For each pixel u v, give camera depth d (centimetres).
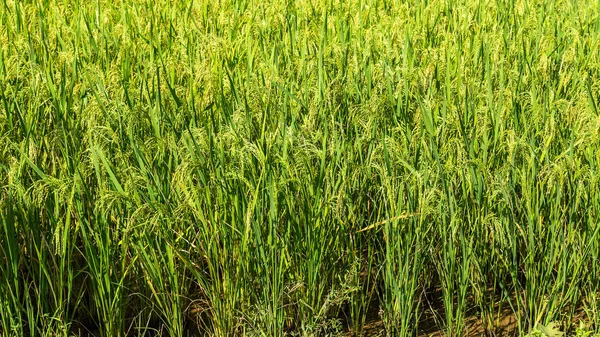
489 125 519
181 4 906
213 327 464
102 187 430
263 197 439
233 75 640
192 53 687
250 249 439
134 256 445
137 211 398
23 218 420
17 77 554
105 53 684
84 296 488
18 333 421
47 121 523
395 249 466
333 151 469
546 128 507
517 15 882
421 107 491
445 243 441
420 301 491
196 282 510
